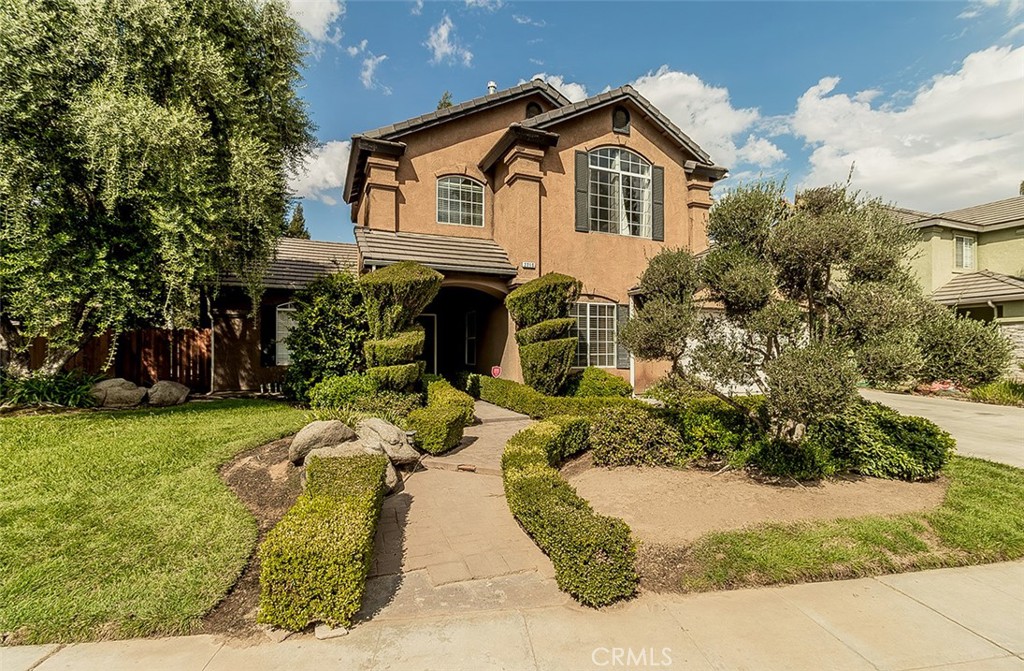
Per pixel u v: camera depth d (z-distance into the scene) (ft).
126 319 32.99
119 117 27.04
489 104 50.19
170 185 29.73
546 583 13.00
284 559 10.83
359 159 47.85
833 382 16.07
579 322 46.96
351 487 14.94
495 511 18.25
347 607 10.85
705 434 22.30
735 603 12.01
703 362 20.22
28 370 32.53
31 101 27.14
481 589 12.67
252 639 10.51
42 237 28.09
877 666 9.64
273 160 39.11
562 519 13.33
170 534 14.43
